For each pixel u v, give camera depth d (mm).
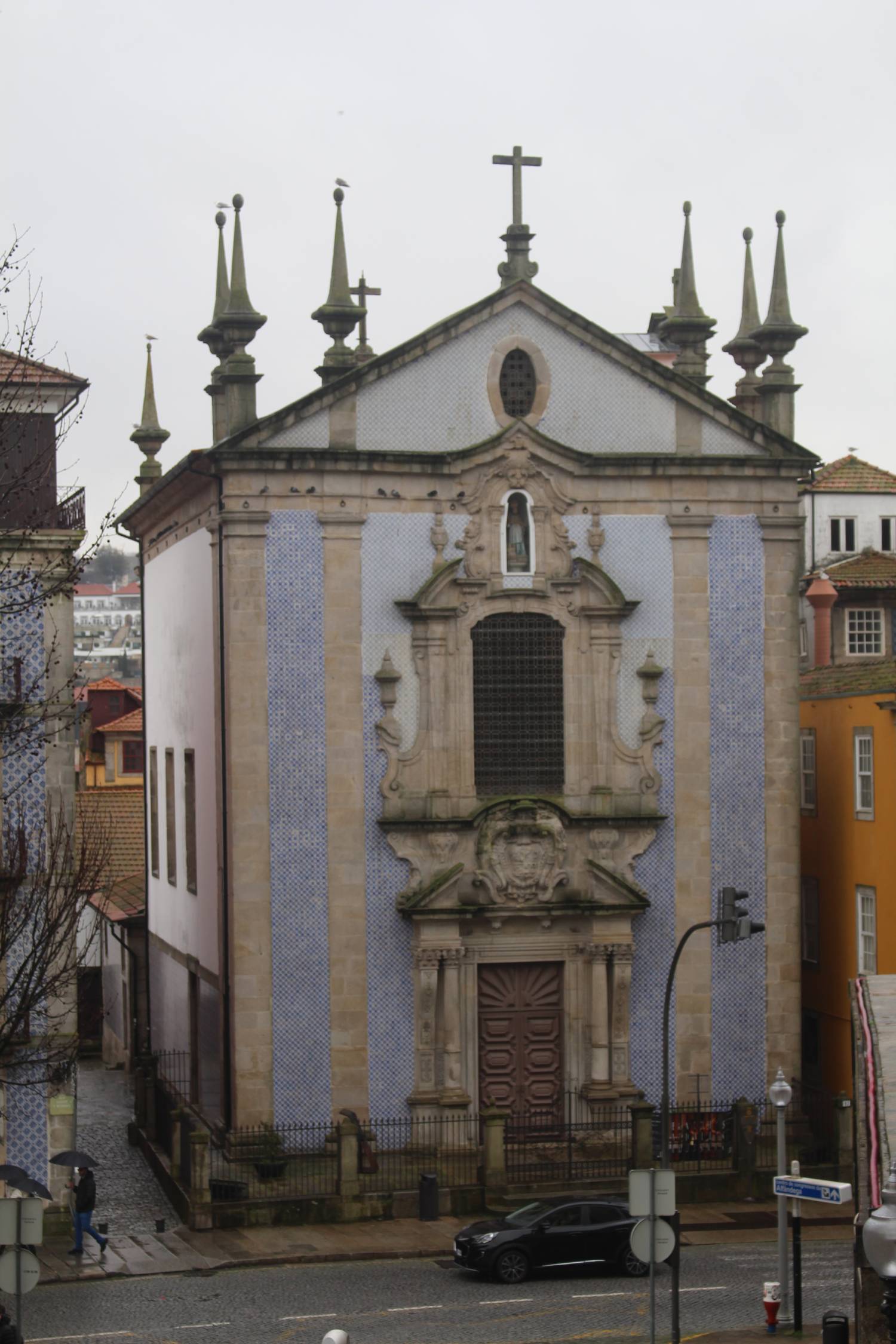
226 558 41062
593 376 42656
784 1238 30281
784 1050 42875
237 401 41344
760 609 43094
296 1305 32125
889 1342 16812
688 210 45312
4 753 36562
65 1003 36906
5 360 36469
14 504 35281
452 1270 34906
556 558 42188
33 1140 37094
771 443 43188
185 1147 39500
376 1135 41062
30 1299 32750
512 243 42344
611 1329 30078
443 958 41094
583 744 42188
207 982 44219
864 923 45469
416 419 41844
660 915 42531
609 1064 41875
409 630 41594
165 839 50281
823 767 47844
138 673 135875
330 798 41188
